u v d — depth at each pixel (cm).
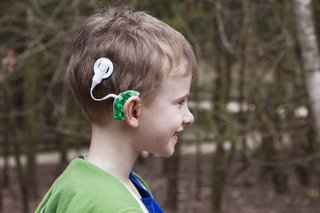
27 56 727
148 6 729
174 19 715
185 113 139
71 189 128
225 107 824
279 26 782
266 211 1062
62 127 809
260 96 732
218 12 728
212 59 938
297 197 1127
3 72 767
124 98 131
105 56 134
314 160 774
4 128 1279
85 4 732
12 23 919
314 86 622
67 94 831
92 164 131
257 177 1216
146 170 1481
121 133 135
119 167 136
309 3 624
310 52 621
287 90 773
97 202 122
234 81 1155
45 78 1032
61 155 1302
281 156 987
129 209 120
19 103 1262
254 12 791
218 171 968
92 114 137
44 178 1429
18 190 1314
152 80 132
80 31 141
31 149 1197
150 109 134
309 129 734
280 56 707
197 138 768
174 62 134
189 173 1410
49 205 133
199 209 1102
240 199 1150
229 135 702
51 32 739
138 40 133
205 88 911
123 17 140
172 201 1080
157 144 136
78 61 137
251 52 730
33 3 754
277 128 797
